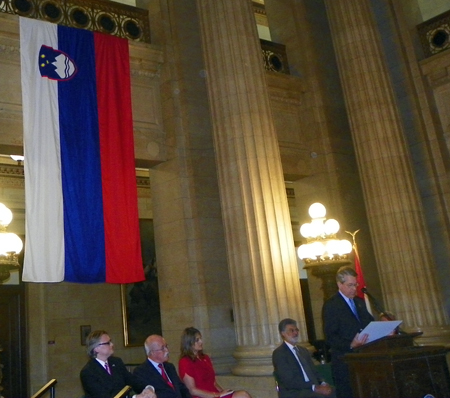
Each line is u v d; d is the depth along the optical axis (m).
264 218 6.86
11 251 5.73
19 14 7.39
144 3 9.09
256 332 6.52
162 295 8.19
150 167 8.59
